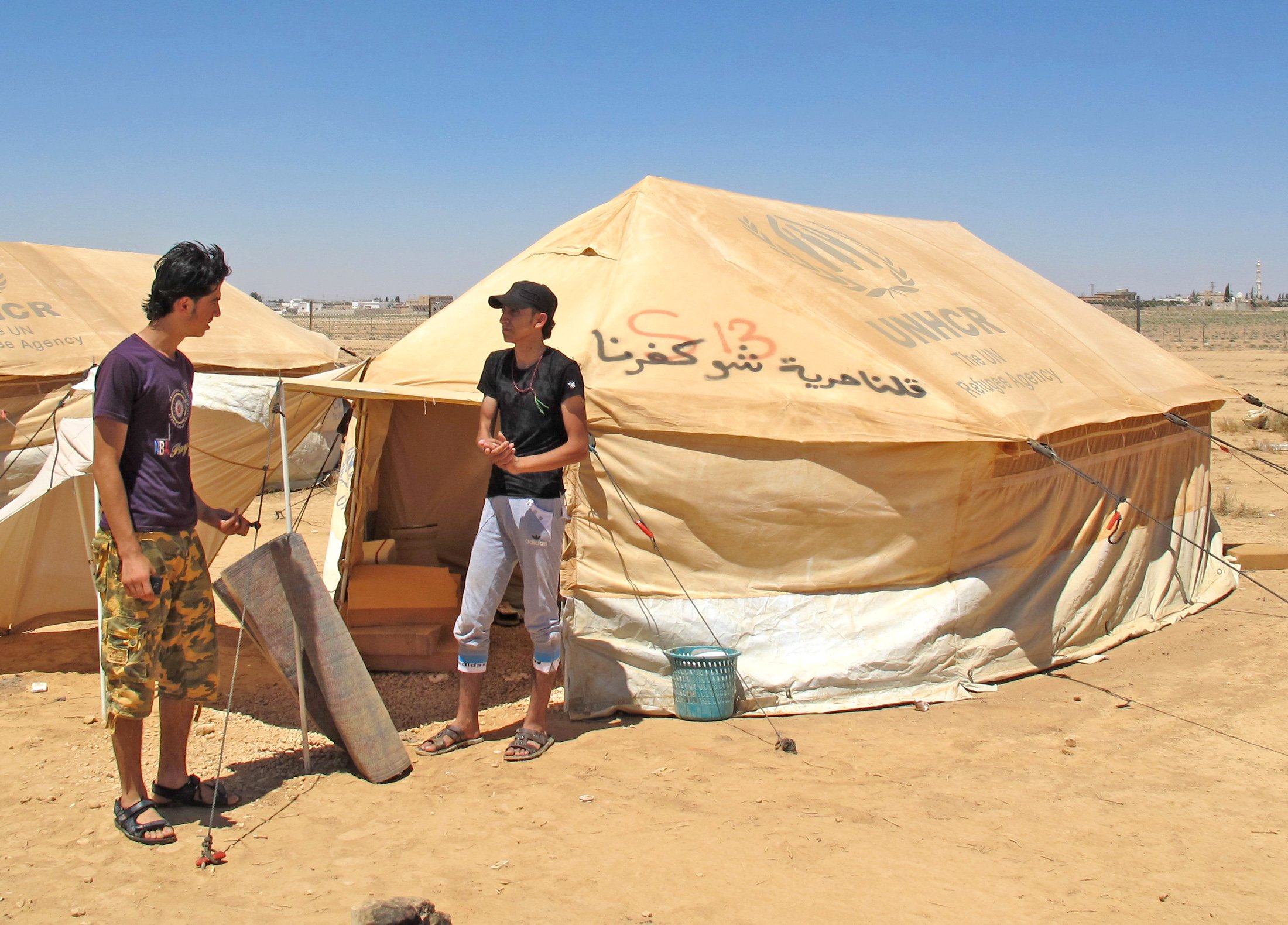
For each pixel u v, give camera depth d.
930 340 7.00
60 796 4.71
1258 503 13.06
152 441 4.16
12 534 7.27
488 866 4.01
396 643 6.70
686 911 3.67
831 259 7.76
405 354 6.84
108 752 5.32
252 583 4.88
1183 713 5.89
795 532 6.08
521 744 5.20
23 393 9.22
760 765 5.10
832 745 5.38
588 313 6.61
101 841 4.21
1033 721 5.76
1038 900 3.77
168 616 4.34
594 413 5.91
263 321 13.01
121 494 4.03
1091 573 7.21
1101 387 7.57
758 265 7.15
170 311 4.20
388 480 8.34
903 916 3.65
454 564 8.52
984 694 6.26
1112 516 7.50
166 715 4.47
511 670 6.82
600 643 5.91
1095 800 4.69
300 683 4.90
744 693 5.90
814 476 6.02
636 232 7.14
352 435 7.04
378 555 7.54
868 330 6.81
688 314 6.54
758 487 6.00
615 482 5.95
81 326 10.34
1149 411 7.60
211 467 7.42
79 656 7.16
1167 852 4.17
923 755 5.24
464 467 8.42
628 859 4.07
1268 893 3.84
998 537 6.59
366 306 117.38
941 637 6.25
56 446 5.89
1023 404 6.65
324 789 4.78
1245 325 93.94
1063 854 4.14
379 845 4.20
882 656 6.08
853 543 6.17
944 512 6.26
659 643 5.98
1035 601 6.79
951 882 3.89
